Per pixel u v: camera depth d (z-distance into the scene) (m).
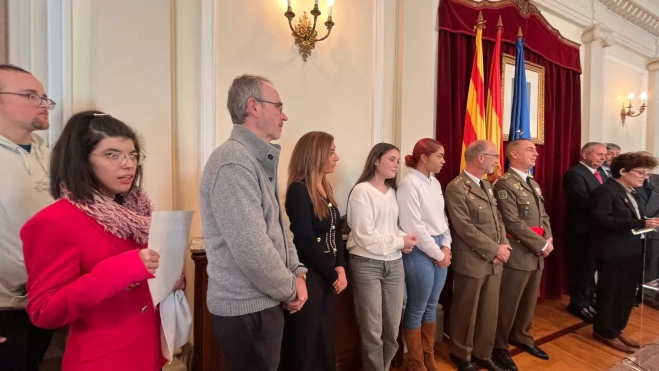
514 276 2.18
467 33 2.58
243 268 0.99
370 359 1.72
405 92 2.29
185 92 1.71
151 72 1.54
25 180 1.07
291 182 1.58
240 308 1.04
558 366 2.13
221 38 1.77
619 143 4.15
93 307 0.81
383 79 2.29
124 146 0.86
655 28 4.30
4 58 1.38
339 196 2.17
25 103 1.06
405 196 1.88
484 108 2.55
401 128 2.29
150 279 0.88
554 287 3.30
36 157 1.15
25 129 1.09
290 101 1.98
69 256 0.78
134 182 1.00
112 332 0.84
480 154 2.03
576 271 2.91
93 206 0.82
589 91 3.60
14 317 1.01
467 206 2.02
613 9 3.83
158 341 0.97
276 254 1.03
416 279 1.88
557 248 3.30
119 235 0.85
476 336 2.09
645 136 4.55
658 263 1.77
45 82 1.43
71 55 1.44
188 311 1.04
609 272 2.37
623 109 4.13
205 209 1.06
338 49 2.13
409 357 1.93
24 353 1.02
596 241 2.44
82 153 0.81
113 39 1.46
